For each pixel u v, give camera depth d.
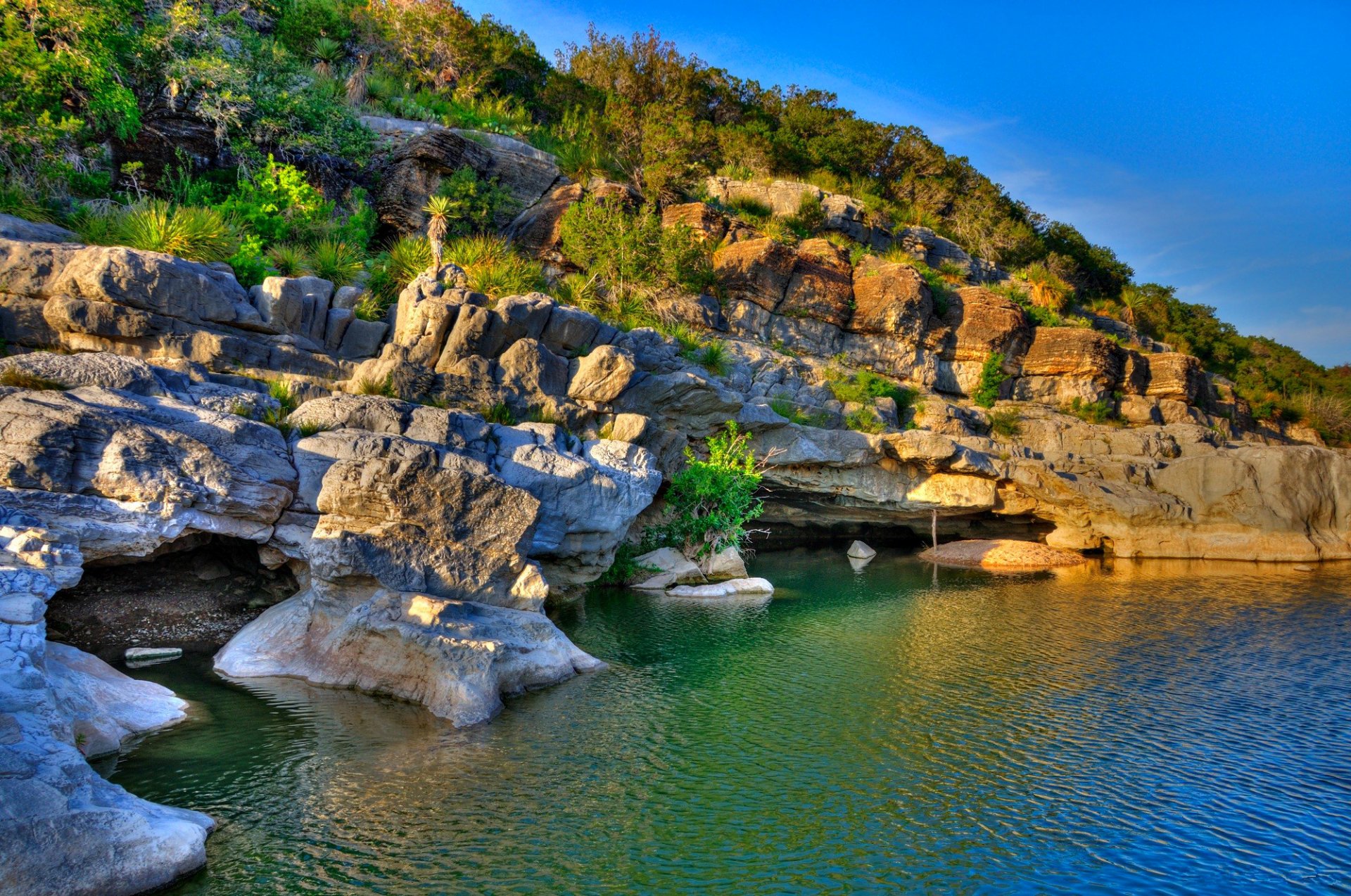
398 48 52.38
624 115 55.41
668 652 21.55
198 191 30.41
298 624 17.62
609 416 28.12
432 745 14.36
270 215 30.16
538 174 45.06
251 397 19.52
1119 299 81.06
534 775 13.47
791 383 41.44
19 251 18.98
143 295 19.84
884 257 54.75
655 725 16.02
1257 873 11.11
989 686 19.38
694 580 31.17
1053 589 32.34
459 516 18.42
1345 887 10.73
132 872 9.20
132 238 22.86
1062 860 11.32
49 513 14.48
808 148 69.88
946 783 13.84
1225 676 20.47
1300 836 12.15
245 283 24.39
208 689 15.97
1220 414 59.47
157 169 31.09
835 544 46.19
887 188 72.38
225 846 10.62
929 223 66.69
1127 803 13.19
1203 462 42.34
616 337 30.12
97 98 26.59
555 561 25.72
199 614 18.73
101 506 15.06
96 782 10.12
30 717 10.34
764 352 43.16
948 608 28.31
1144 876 10.95
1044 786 13.81
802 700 17.92
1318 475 42.12
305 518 18.50
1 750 9.33
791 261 46.97
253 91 33.50
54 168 24.89
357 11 51.16
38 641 11.99
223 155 33.84
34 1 25.95
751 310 46.03
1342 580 35.28
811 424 39.50
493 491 18.81
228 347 21.11
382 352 24.27
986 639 23.88
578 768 13.81
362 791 12.56
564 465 22.72
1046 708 17.84
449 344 24.73
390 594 17.06
